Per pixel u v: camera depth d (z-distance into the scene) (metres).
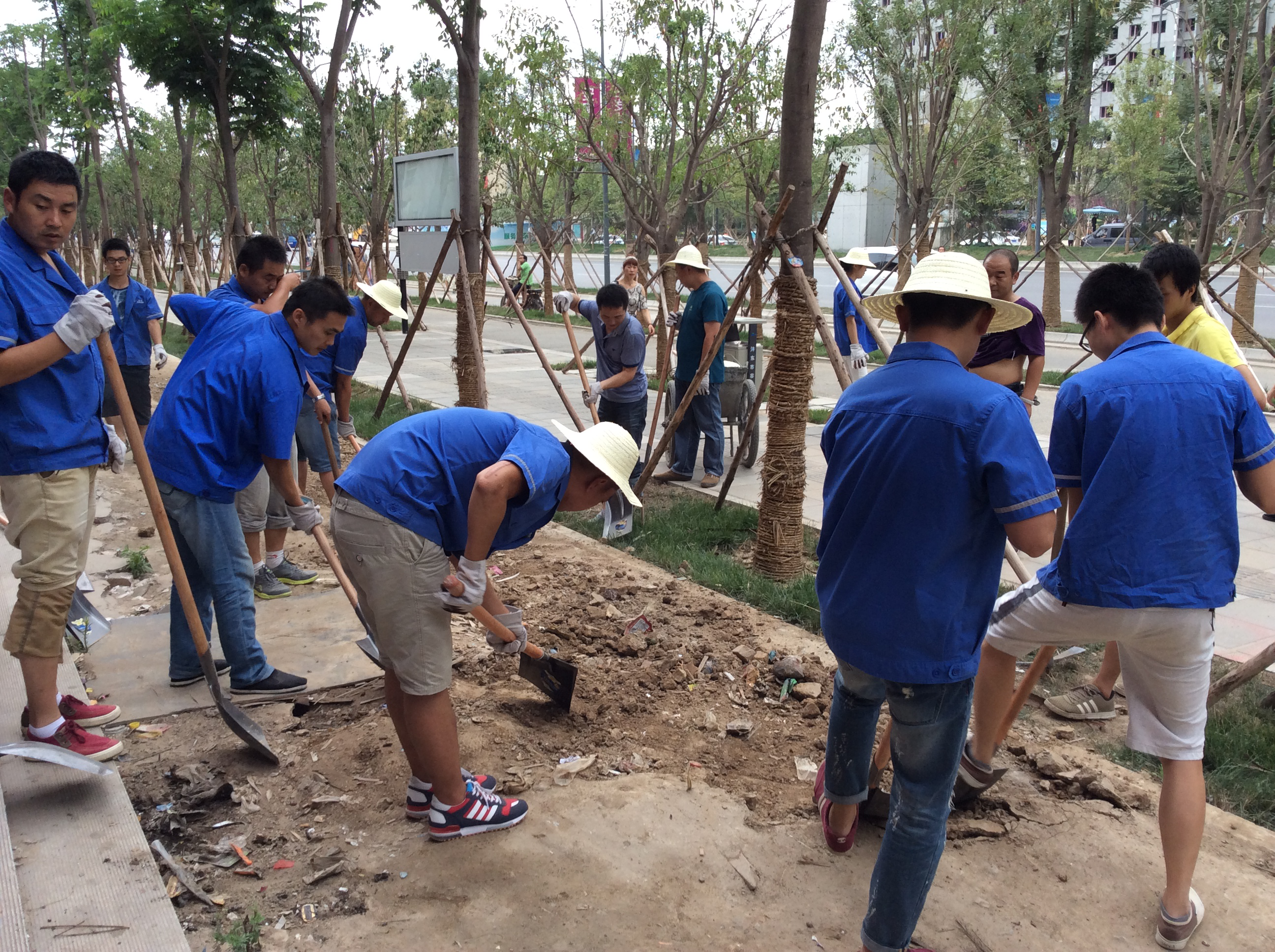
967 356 2.59
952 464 2.35
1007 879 3.05
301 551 6.14
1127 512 2.75
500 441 2.98
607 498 3.16
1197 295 4.08
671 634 4.80
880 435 2.45
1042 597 2.97
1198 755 2.77
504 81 16.47
